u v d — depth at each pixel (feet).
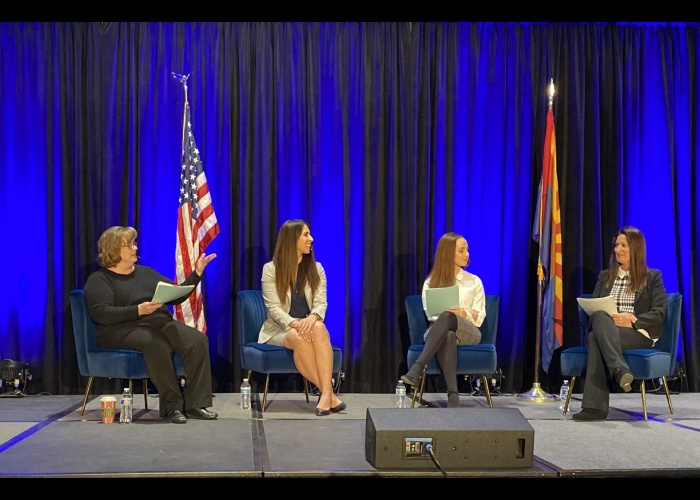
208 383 13.92
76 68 16.78
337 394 17.03
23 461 10.41
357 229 17.33
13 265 16.78
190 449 11.19
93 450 11.10
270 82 17.20
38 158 16.76
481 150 17.65
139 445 11.45
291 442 11.72
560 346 16.71
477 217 17.62
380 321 17.42
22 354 16.71
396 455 10.05
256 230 17.15
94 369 13.73
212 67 17.13
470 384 17.24
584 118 17.65
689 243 17.80
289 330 14.82
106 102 16.80
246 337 15.56
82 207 16.75
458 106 17.54
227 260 17.02
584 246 17.69
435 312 14.83
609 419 14.20
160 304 13.46
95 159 16.83
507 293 17.63
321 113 17.34
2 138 16.75
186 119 16.33
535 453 11.22
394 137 17.34
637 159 17.85
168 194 17.04
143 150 16.97
